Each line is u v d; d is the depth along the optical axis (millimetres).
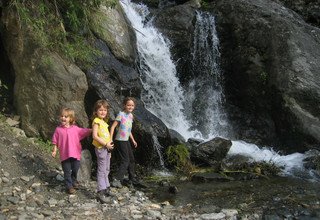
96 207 3754
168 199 4297
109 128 4871
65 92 4895
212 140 5684
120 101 5250
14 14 5070
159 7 8438
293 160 5723
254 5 7324
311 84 6297
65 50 4949
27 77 5016
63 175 4320
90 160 4699
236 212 3922
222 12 7430
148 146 5070
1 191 3773
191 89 7285
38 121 4945
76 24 5145
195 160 5480
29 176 4145
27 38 5012
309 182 4961
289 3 8625
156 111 6758
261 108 6672
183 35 7188
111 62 5547
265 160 5699
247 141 6656
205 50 7371
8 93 5406
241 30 7105
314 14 8453
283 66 6512
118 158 4777
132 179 4609
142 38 6840
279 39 6762
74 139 4031
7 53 5379
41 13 4926
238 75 6996
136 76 5637
